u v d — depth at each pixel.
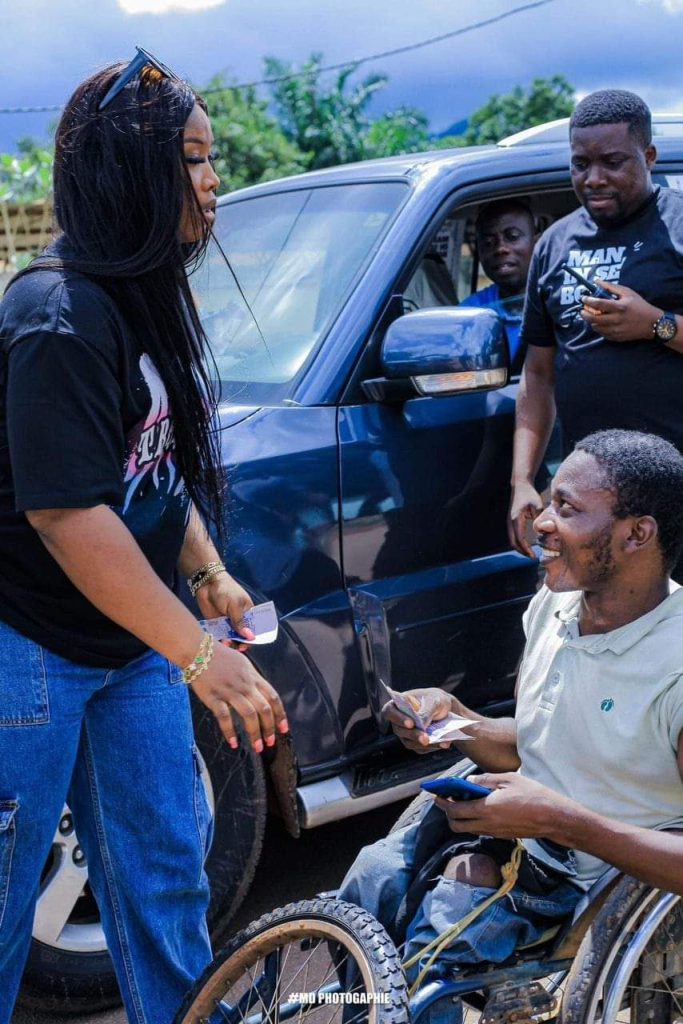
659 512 2.09
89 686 2.19
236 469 2.97
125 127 1.95
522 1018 2.08
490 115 30.14
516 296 3.90
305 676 3.03
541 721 2.21
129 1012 2.43
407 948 2.07
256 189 4.15
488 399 3.47
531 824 1.96
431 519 3.28
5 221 13.12
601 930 2.01
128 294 2.03
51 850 2.80
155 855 2.35
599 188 3.19
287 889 3.46
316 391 3.19
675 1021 2.24
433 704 2.27
